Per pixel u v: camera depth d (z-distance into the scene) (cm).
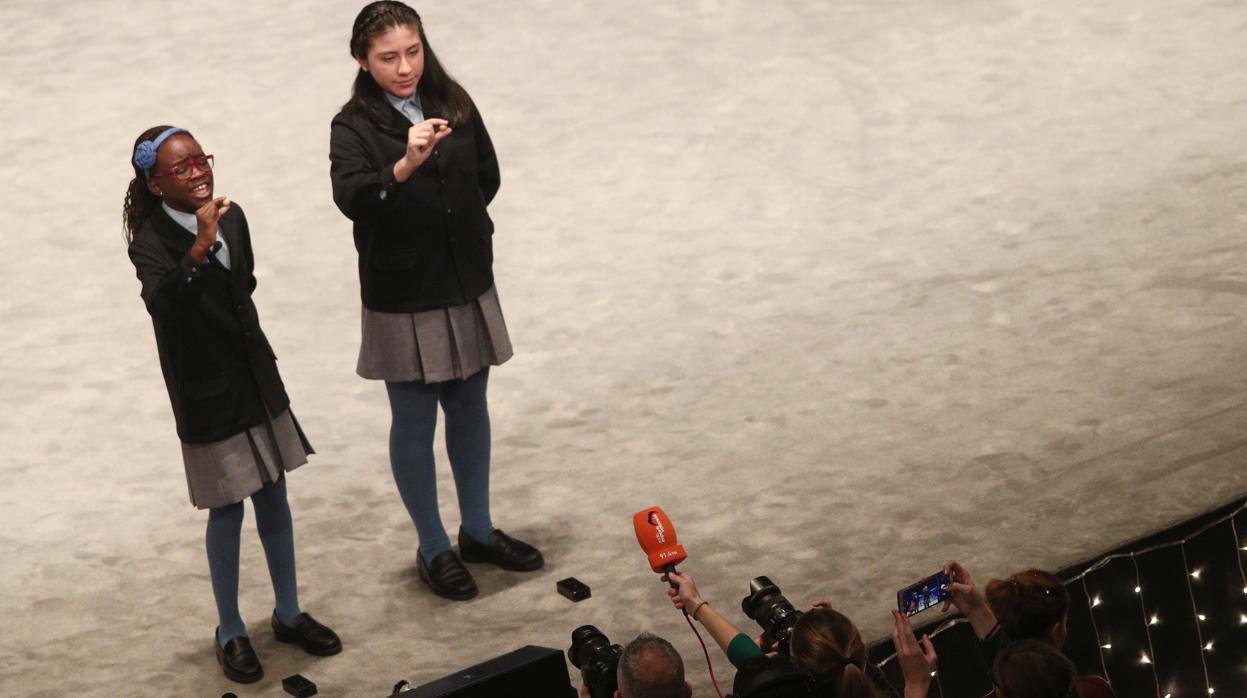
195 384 1886
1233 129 3450
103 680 1952
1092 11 4191
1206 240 2961
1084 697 1463
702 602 1531
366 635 2019
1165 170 3288
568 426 2517
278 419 1959
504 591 2095
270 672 1959
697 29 4331
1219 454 2273
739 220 3266
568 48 4281
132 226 1881
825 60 4050
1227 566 2134
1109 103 3650
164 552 2241
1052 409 2433
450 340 2059
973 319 2748
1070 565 2039
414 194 2000
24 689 1933
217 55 4422
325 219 3456
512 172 3594
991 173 3362
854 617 1977
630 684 1282
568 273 3100
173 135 1811
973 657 1956
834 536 2156
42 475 2480
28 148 3888
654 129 3762
